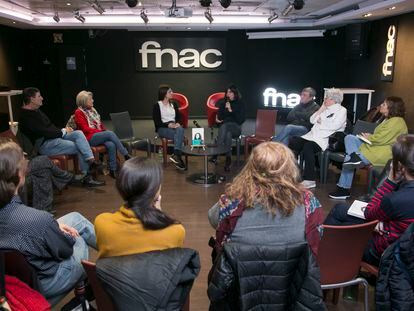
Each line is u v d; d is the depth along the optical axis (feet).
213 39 31.81
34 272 5.15
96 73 31.73
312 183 15.16
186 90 32.81
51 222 5.57
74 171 16.05
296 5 19.42
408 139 6.38
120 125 18.65
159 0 20.75
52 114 31.58
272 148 5.39
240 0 21.04
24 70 29.48
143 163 4.85
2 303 4.57
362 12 20.44
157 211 4.86
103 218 4.92
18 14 23.50
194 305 7.79
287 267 4.71
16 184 5.54
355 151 13.74
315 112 16.33
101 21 26.81
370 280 7.73
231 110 18.72
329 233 5.73
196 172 17.57
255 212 5.03
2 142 5.75
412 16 19.58
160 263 4.33
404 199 6.04
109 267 4.33
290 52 31.96
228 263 4.71
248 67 32.71
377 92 23.71
